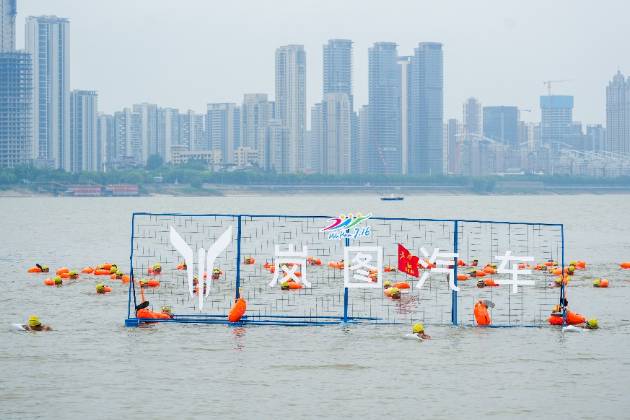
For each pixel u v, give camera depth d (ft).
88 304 216.74
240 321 187.62
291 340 172.86
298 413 129.08
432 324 189.67
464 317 200.44
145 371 150.20
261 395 137.28
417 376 147.74
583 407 132.26
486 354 162.20
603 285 251.19
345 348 166.40
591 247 411.75
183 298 226.38
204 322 188.85
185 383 143.33
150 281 250.16
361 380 145.38
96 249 405.18
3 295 232.12
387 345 169.17
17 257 364.38
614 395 137.90
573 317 189.47
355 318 192.85
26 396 136.56
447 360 157.99
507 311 209.05
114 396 136.67
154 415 128.36
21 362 156.04
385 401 134.62
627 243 437.17
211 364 154.81
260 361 156.97
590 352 164.04
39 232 549.95
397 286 243.40
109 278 269.23
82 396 136.67
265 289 242.58
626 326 189.06
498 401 134.82
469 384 143.33
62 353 162.50
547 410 130.93
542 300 226.17
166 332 180.24
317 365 154.20
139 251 390.42
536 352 163.94
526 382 144.46
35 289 243.81
